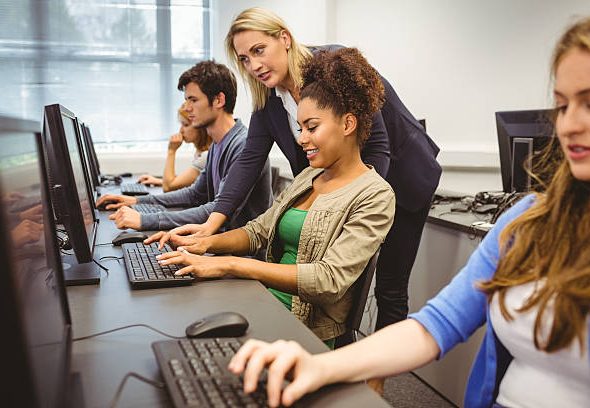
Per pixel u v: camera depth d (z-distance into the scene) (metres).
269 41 1.97
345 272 1.49
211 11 4.55
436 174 2.31
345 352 0.94
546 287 0.86
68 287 1.44
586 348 0.82
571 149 0.81
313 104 1.59
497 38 4.03
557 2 3.74
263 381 0.88
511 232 0.97
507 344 0.93
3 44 4.10
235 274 1.52
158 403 0.84
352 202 1.58
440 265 2.51
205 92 2.71
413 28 4.36
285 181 4.11
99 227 2.27
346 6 4.60
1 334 0.59
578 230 0.86
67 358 0.89
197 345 1.00
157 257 1.56
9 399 0.60
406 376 2.66
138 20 4.40
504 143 2.72
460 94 4.23
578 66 0.78
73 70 4.30
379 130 1.91
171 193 3.02
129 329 1.15
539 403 0.89
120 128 4.48
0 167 0.64
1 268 0.59
